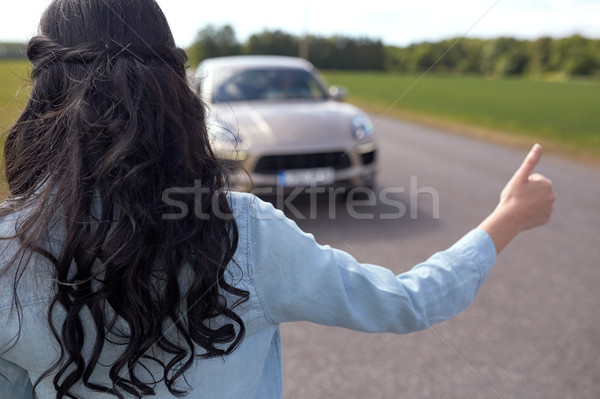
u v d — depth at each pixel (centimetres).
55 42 47
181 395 50
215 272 47
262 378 62
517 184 66
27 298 45
